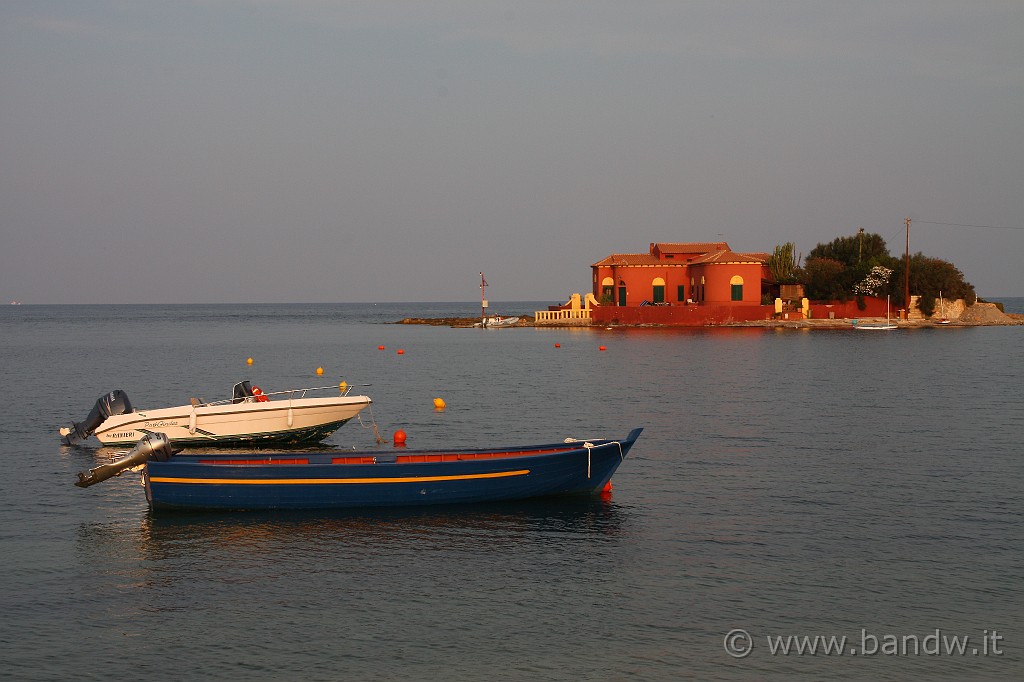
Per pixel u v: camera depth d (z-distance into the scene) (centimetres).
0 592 1805
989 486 2638
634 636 1593
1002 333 10869
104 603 1747
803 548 2047
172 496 2361
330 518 2317
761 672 1470
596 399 4803
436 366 7212
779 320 11425
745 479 2742
